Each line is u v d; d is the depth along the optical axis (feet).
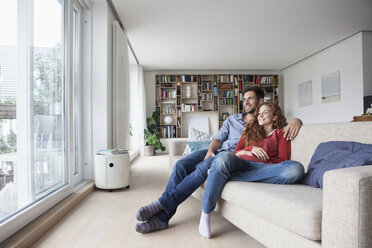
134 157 20.12
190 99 26.73
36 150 5.94
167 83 25.96
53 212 6.19
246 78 26.66
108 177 9.23
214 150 7.22
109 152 9.34
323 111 20.52
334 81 19.07
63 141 7.64
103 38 10.52
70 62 8.02
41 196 6.19
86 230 5.66
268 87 26.86
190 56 21.54
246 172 5.18
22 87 5.32
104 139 10.41
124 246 4.85
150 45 18.53
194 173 5.72
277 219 3.66
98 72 10.46
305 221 3.20
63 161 7.64
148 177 12.32
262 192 4.12
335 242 2.85
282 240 3.73
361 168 2.99
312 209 3.20
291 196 3.77
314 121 21.80
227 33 16.30
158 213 5.65
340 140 5.01
